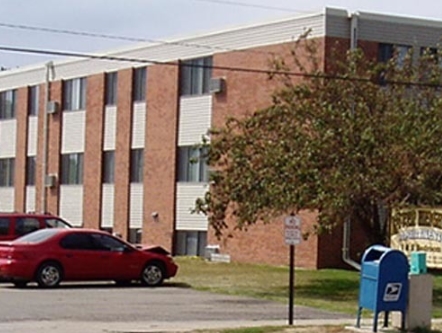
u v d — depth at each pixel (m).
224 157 34.03
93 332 17.83
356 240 37.12
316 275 34.41
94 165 49.81
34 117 54.66
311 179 26.44
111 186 48.69
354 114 27.11
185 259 42.00
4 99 57.38
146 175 46.44
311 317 21.77
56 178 52.41
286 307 24.02
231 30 41.69
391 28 38.59
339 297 27.25
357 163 26.53
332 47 35.16
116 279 28.30
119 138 48.16
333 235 37.28
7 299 23.94
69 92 52.03
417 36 39.09
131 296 25.64
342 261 37.34
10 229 31.64
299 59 36.91
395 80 29.27
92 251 27.98
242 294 27.30
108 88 49.22
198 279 32.03
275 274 34.66
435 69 29.48
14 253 26.98
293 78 37.84
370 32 38.25
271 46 39.62
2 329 18.03
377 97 28.22
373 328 18.45
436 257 31.62
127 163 47.56
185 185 44.12
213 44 42.62
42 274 27.30
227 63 41.81
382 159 26.55
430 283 18.89
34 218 32.22
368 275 18.66
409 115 27.12
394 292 18.45
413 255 19.05
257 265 38.78
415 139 26.52
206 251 42.41
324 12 37.41
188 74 44.16
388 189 26.73
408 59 30.16
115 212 48.25
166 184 45.09
